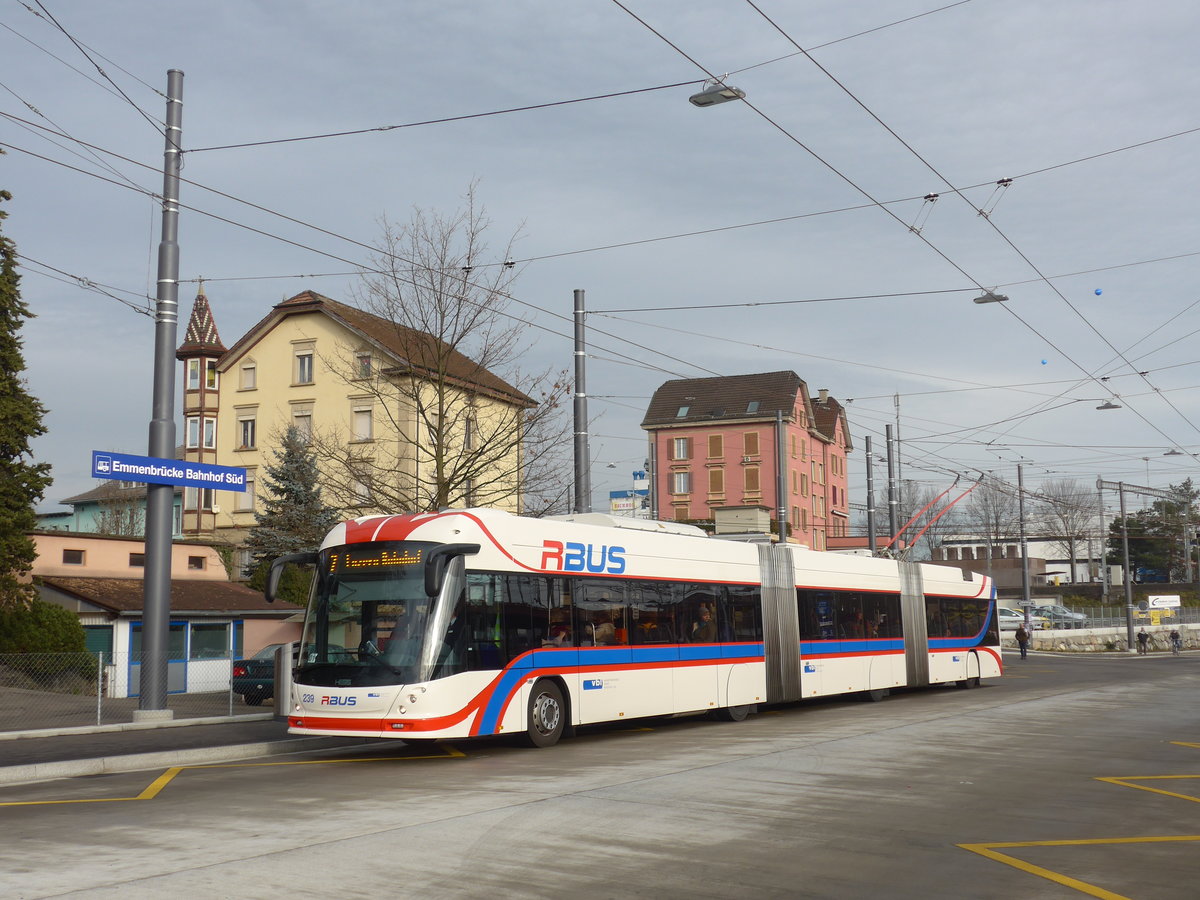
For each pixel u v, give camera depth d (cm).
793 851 942
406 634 1623
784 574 2522
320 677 1653
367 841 971
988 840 997
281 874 843
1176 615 9019
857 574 2836
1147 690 3234
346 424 5466
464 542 1691
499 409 3131
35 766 1484
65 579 3503
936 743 1775
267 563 4625
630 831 1023
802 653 2539
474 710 1656
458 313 2906
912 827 1055
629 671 1994
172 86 2111
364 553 1692
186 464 2094
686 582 2194
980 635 3459
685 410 8812
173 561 3969
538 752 1720
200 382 5966
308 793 1279
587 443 2588
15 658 2458
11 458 3478
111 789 1341
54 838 996
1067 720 2206
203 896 773
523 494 3108
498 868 870
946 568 3309
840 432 9919
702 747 1739
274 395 5697
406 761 1627
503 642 1733
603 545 1989
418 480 3039
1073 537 11919
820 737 1877
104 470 1925
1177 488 12475
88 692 2553
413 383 3042
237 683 2833
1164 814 1145
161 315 2089
